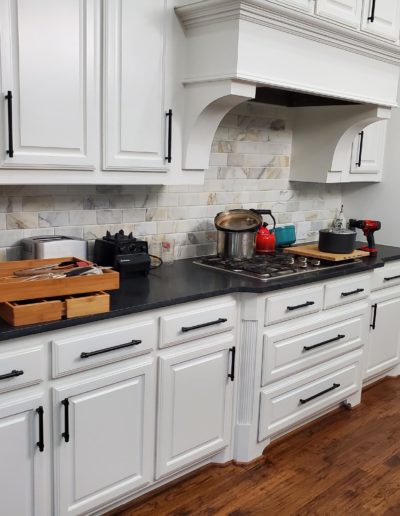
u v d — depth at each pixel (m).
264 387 2.66
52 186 2.50
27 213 2.44
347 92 2.88
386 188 3.90
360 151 3.63
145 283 2.46
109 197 2.72
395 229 3.89
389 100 3.17
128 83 2.28
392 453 2.84
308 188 3.82
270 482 2.55
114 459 2.14
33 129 2.03
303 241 3.87
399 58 3.11
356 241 4.13
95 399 2.03
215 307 2.40
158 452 2.30
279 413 2.77
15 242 2.42
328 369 3.01
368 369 3.48
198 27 2.42
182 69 2.48
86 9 2.10
